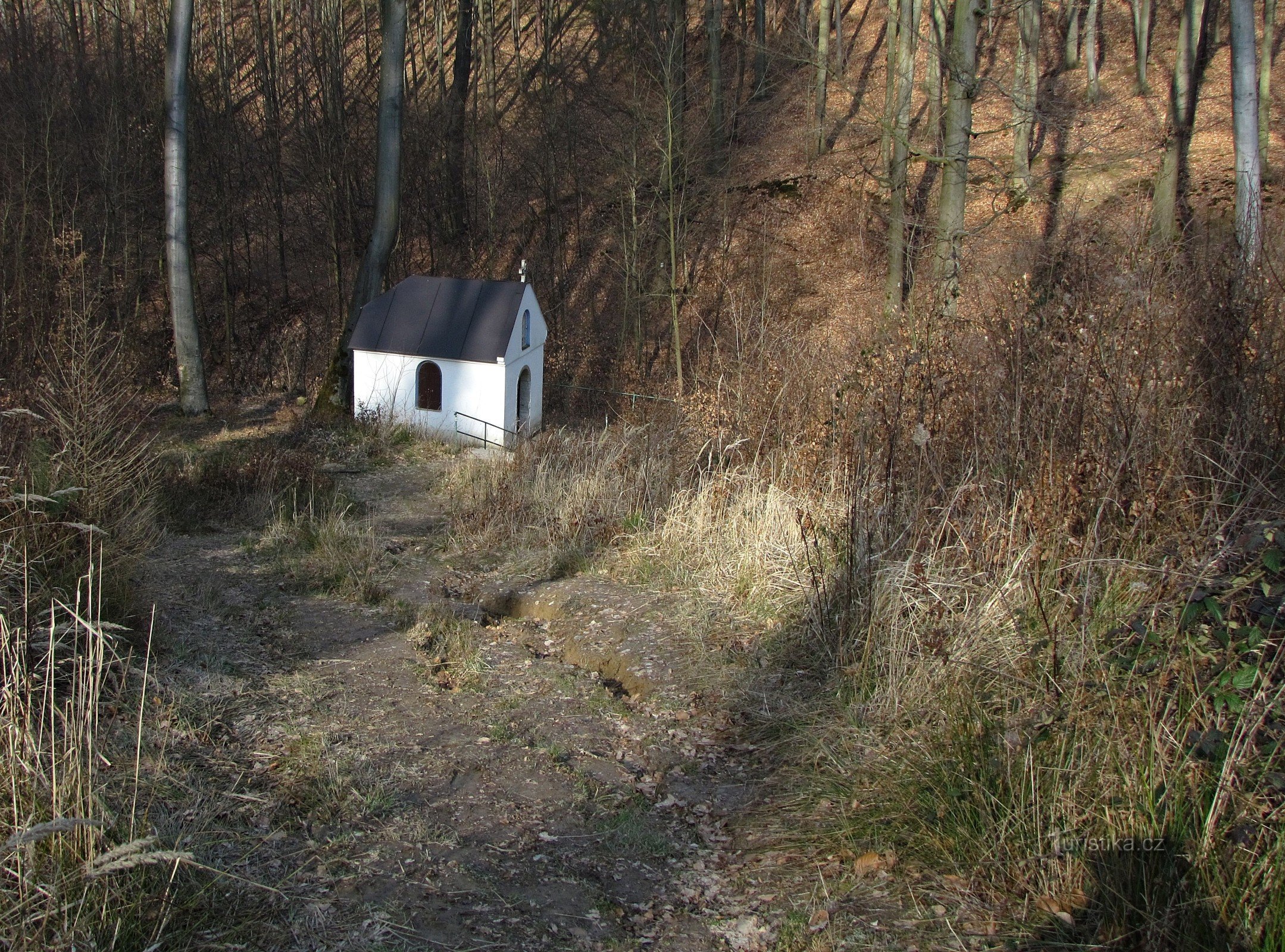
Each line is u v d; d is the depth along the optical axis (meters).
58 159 27.39
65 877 3.56
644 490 10.77
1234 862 3.57
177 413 23.75
